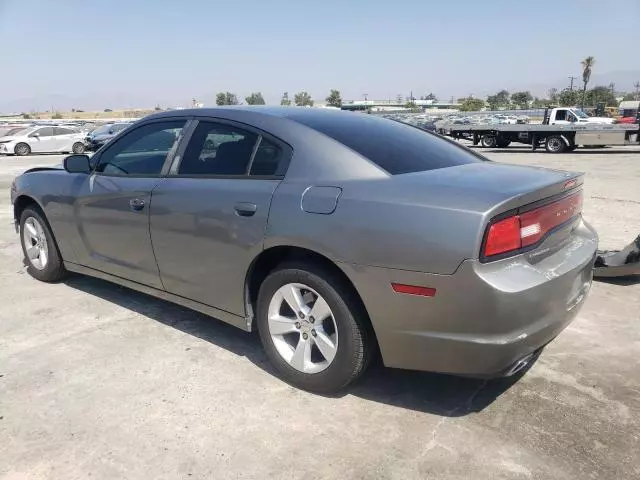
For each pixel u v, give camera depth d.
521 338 2.54
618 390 3.17
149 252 3.80
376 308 2.71
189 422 2.85
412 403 3.03
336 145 3.06
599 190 11.52
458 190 2.64
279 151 3.20
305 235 2.87
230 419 2.87
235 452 2.61
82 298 4.66
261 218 3.06
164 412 2.94
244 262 3.19
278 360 3.23
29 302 4.57
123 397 3.08
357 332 2.87
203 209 3.36
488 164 3.50
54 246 4.84
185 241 3.51
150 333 3.95
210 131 3.59
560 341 3.83
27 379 3.28
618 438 2.71
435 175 2.92
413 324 2.64
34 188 4.80
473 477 2.44
